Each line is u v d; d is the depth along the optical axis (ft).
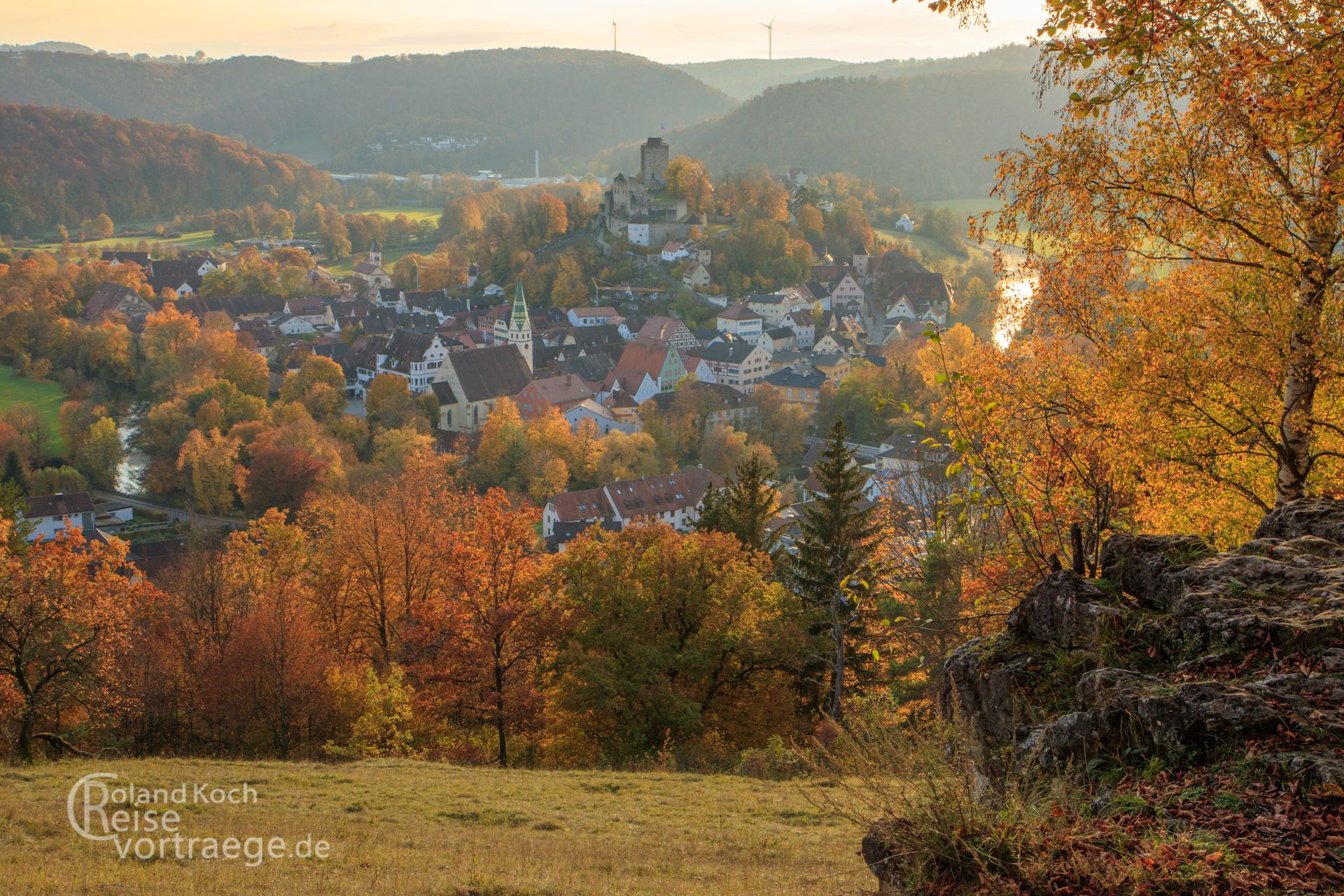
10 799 70.49
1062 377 56.80
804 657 125.08
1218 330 51.01
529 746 123.95
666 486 388.16
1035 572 51.08
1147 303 53.52
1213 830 23.70
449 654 120.06
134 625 137.08
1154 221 48.93
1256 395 51.93
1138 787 26.00
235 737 123.65
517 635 121.49
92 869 52.70
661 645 128.67
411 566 150.10
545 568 131.34
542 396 525.34
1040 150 49.26
